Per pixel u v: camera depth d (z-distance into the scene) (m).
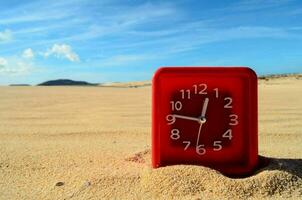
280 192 0.24
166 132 0.27
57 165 0.31
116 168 0.29
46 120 0.54
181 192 0.23
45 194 0.25
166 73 0.27
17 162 0.32
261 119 0.53
